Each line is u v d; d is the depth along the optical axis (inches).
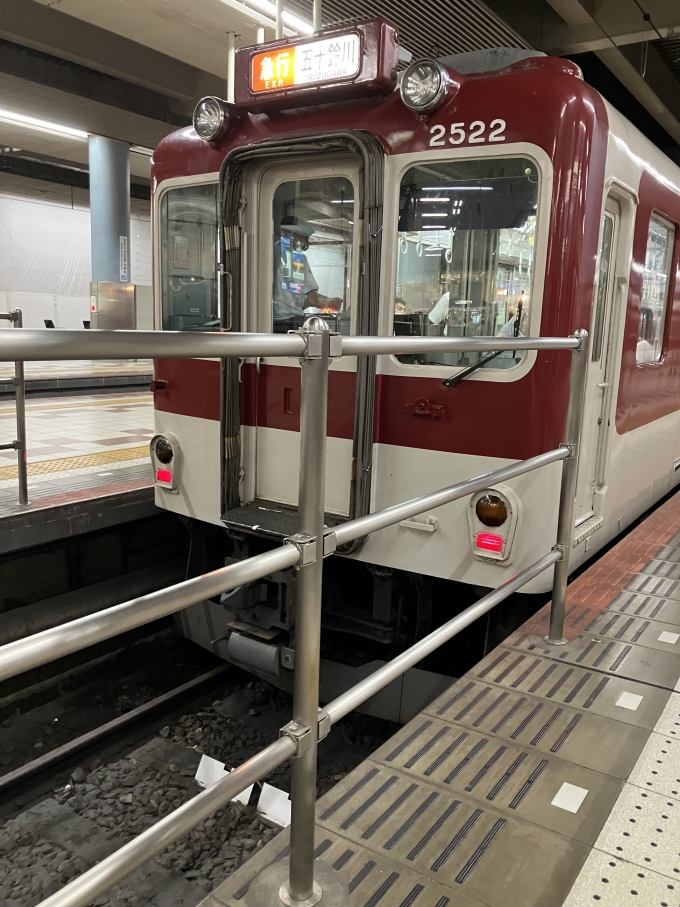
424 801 76.7
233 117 131.1
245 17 272.1
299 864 61.1
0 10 346.0
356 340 58.2
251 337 49.2
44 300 762.2
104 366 519.5
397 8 234.8
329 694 139.7
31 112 452.8
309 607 57.8
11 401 379.9
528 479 112.6
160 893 103.2
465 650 137.5
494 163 111.3
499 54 118.5
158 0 268.4
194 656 178.1
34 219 771.4
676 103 420.8
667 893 65.5
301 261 132.0
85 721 149.6
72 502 173.8
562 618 115.0
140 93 454.0
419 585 126.3
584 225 109.8
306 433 55.5
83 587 181.3
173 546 208.1
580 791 79.3
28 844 113.5
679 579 143.9
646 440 171.9
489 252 113.7
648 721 93.7
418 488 121.0
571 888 65.5
